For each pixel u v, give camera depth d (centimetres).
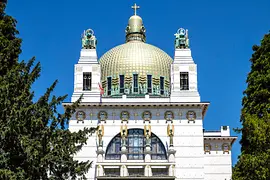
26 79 4003
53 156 3797
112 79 8675
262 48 5300
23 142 3659
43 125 3853
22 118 3728
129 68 8688
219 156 8312
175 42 8425
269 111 4972
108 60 8906
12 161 3712
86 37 8375
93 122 7781
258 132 4738
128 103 7825
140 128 7794
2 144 3712
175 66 8200
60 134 3953
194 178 7550
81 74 8094
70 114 4106
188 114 7856
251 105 5156
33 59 4200
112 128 7794
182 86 8125
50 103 3991
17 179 3612
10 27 4978
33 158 3703
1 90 3781
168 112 7869
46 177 3878
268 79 5066
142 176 7462
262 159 4650
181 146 7712
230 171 8238
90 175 7519
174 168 7575
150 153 7644
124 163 7588
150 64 8756
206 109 8075
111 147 7744
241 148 5184
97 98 7944
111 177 7444
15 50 4731
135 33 9519
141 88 8550
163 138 7756
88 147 7656
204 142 8381
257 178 4716
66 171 3962
